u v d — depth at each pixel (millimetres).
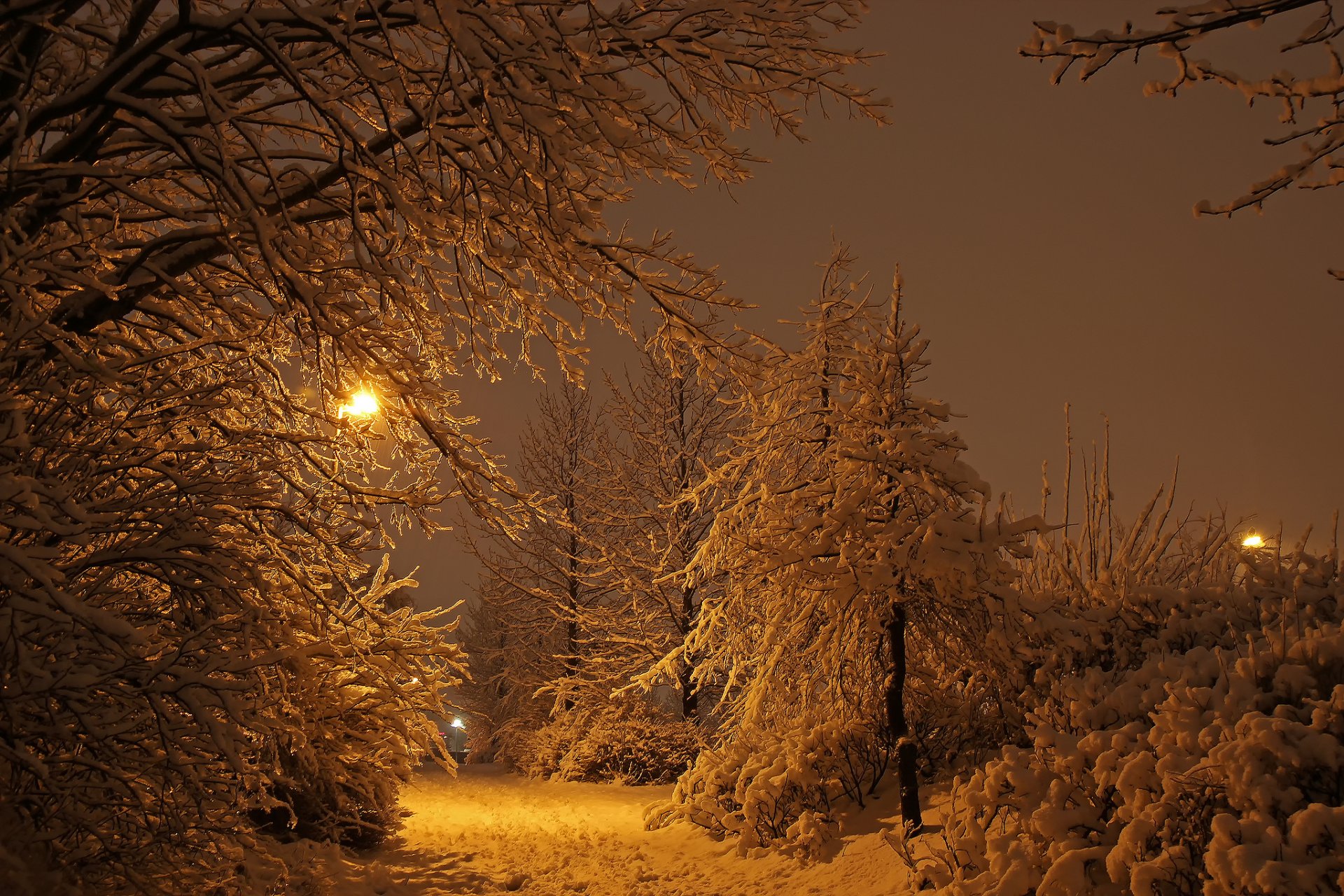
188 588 5434
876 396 8242
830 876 7547
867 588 7543
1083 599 8188
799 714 9992
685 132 6094
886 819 8367
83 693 4711
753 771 9625
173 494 5598
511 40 5465
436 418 6805
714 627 9633
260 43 5484
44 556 4355
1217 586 8008
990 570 7438
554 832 11242
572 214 5922
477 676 28656
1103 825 5406
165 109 6480
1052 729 6086
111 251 6227
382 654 6996
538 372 6980
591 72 5840
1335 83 3680
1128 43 3762
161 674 4812
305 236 6012
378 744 8062
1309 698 5137
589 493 20953
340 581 6656
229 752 4547
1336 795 4551
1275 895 4047
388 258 5758
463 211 5961
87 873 5203
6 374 5141
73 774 5043
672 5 6516
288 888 7246
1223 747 4656
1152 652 7242
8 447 4680
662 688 20906
